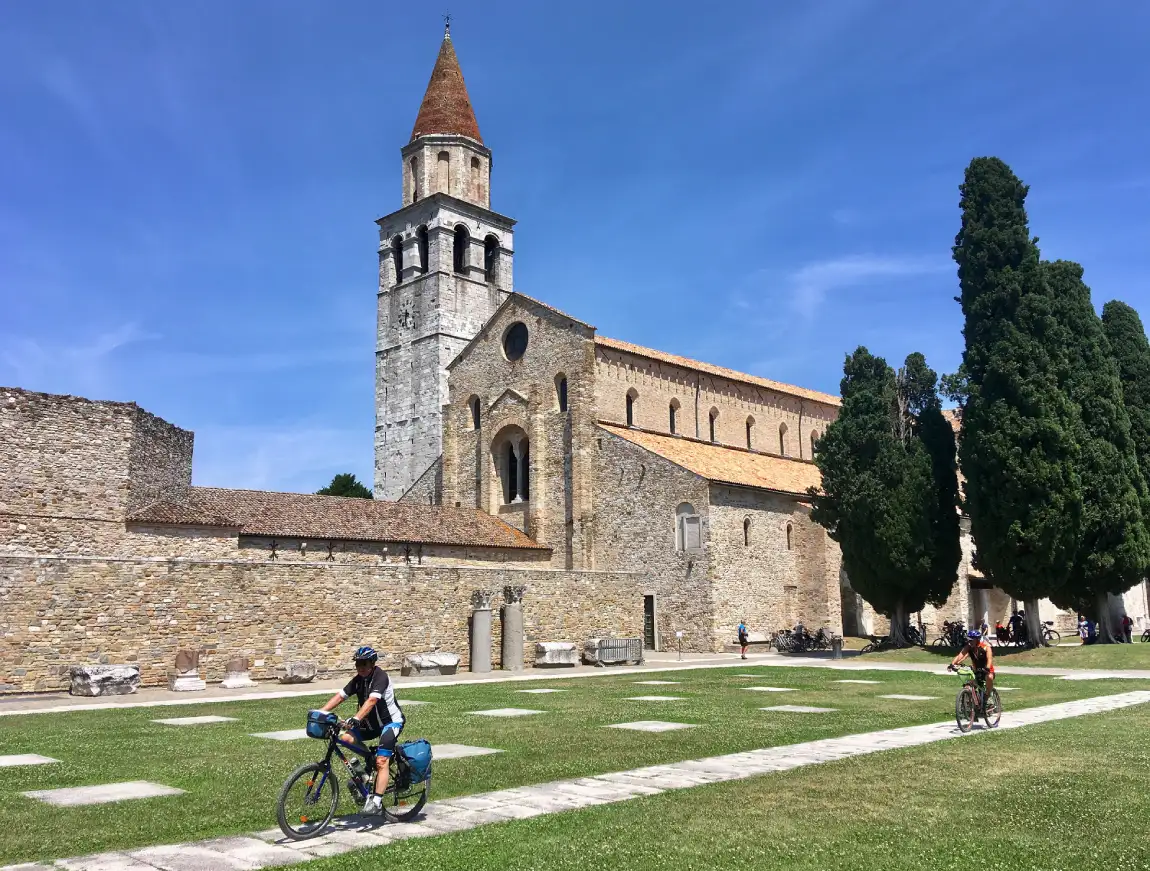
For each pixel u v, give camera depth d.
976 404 47.62
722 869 10.01
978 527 47.75
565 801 13.45
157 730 21.00
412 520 56.72
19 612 31.36
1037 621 47.47
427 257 84.44
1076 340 47.84
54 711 25.52
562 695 29.28
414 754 12.52
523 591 45.78
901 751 17.75
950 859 10.36
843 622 61.62
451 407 71.44
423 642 41.72
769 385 73.88
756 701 27.22
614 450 59.09
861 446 52.28
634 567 56.84
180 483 46.41
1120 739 19.38
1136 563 45.69
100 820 12.23
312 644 38.28
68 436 38.66
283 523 49.06
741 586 54.81
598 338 63.00
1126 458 47.56
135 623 33.81
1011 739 19.42
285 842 11.31
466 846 10.88
